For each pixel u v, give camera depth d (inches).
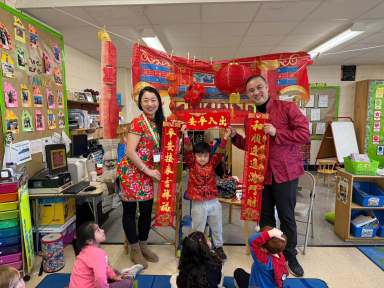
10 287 49.8
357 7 109.3
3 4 85.5
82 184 101.3
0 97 83.9
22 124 94.7
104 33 86.9
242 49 176.2
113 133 89.4
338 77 243.6
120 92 248.8
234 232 114.9
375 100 216.8
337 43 162.2
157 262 91.4
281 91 90.7
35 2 101.4
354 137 223.9
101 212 120.7
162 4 103.3
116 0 102.2
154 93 84.0
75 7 104.3
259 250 60.2
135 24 127.1
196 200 86.0
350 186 104.7
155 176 84.6
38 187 92.3
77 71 173.0
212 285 58.7
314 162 251.1
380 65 239.3
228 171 125.5
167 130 82.7
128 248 98.3
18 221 82.5
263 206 87.8
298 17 119.9
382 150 219.8
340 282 80.4
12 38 89.7
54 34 117.0
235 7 107.7
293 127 79.6
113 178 128.2
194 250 59.1
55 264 87.0
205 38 151.8
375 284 79.6
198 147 86.0
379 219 112.1
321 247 102.7
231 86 87.9
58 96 119.6
